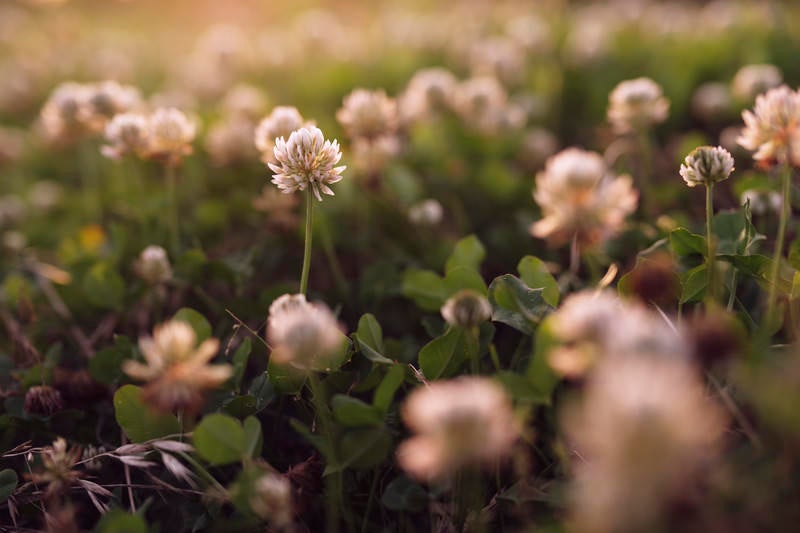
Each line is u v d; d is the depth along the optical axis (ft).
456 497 1.15
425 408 0.95
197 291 1.48
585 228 1.13
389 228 1.68
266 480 1.09
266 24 4.61
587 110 2.24
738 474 1.03
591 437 0.91
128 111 1.70
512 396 1.11
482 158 1.95
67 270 1.56
